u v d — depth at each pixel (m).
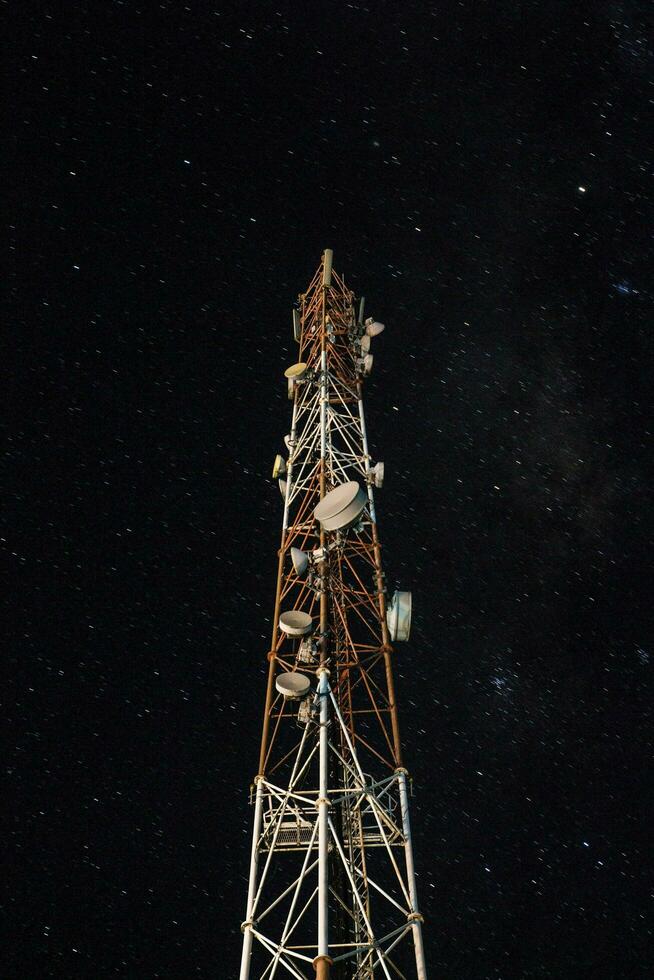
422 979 10.84
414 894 11.76
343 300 23.23
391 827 12.54
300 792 12.95
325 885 11.12
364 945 11.23
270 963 11.42
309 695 14.03
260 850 12.66
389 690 14.26
